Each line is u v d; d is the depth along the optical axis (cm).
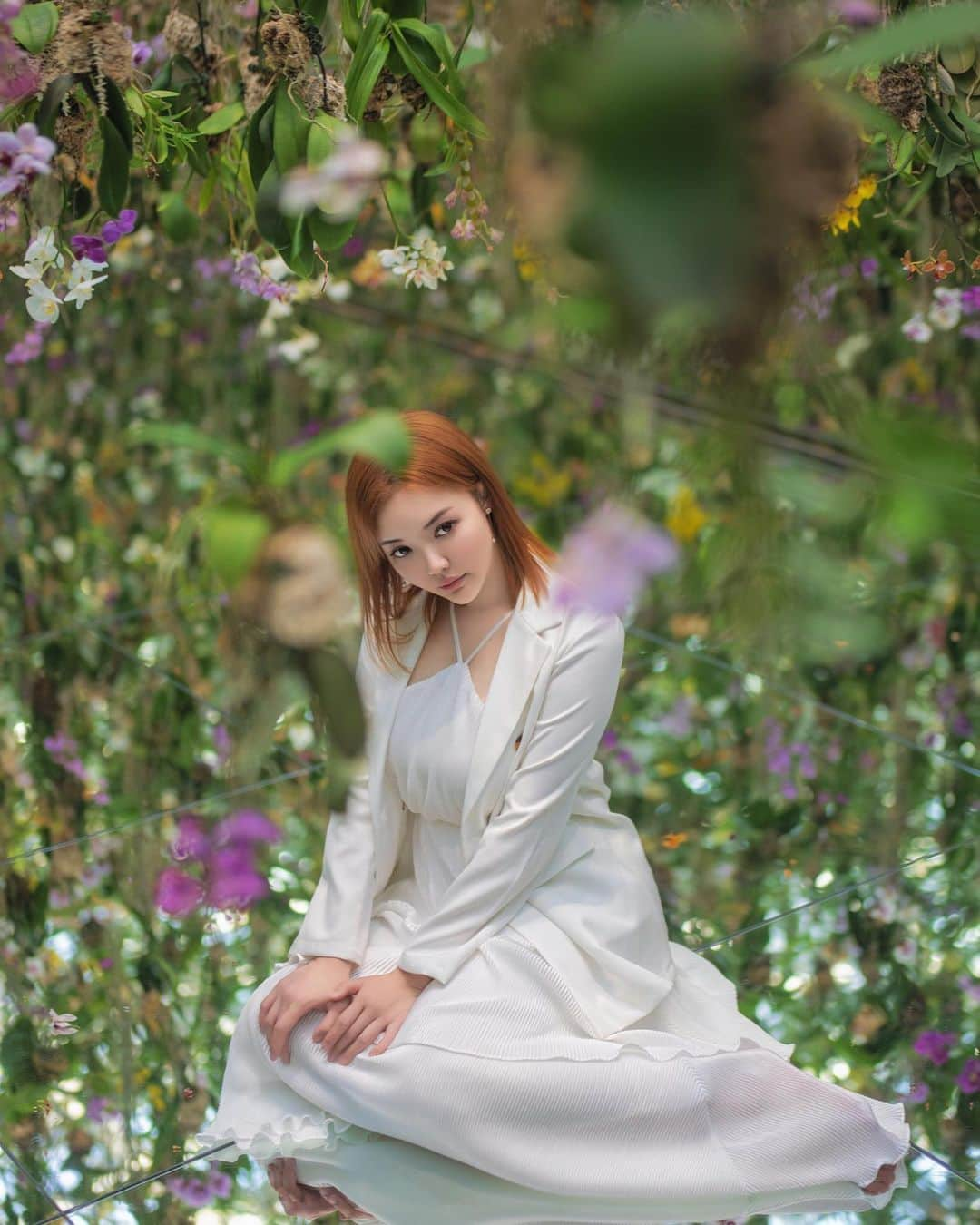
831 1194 157
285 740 255
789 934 204
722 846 224
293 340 363
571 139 16
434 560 164
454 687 175
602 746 251
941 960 196
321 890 178
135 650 291
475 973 166
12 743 265
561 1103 155
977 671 263
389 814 180
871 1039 182
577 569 21
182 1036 191
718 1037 171
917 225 235
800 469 24
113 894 222
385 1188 159
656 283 16
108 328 375
